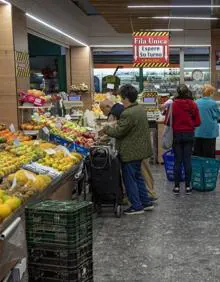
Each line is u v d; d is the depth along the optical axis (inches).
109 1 331.3
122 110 230.8
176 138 245.6
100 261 154.3
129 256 158.7
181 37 524.4
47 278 110.9
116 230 189.3
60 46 486.6
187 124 243.9
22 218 121.0
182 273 142.9
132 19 422.0
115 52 572.1
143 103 353.4
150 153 215.2
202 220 200.4
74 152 217.9
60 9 378.9
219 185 272.2
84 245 112.8
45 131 234.2
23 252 113.7
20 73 262.7
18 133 231.6
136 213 213.3
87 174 211.3
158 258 156.1
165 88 551.2
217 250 162.6
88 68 521.3
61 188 176.2
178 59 555.2
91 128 299.0
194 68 557.6
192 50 554.6
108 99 261.9
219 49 488.1
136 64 405.7
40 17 313.4
